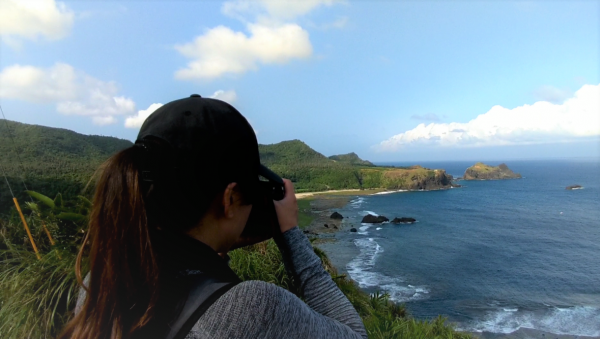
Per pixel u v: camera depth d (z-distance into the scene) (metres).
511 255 33.31
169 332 0.68
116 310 0.70
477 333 18.31
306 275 0.97
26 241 3.29
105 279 0.71
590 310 20.97
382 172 121.38
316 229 47.00
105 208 0.74
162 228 0.77
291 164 149.75
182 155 0.75
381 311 6.73
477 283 25.34
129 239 0.71
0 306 2.72
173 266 0.74
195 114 0.78
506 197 89.00
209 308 0.68
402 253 33.75
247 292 0.70
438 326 8.56
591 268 29.19
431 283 25.31
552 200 81.88
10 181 3.27
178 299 0.71
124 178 0.74
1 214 3.27
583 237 42.19
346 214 61.25
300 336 0.71
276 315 0.69
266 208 0.94
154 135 0.77
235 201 0.83
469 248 36.16
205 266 0.76
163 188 0.74
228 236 0.85
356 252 34.16
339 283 6.34
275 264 4.35
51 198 3.41
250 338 0.67
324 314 0.93
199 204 0.77
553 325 19.22
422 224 51.06
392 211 65.06
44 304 2.59
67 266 2.78
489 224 51.22
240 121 0.85
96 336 0.71
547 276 27.06
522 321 19.59
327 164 156.38
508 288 24.44
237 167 0.80
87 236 0.80
